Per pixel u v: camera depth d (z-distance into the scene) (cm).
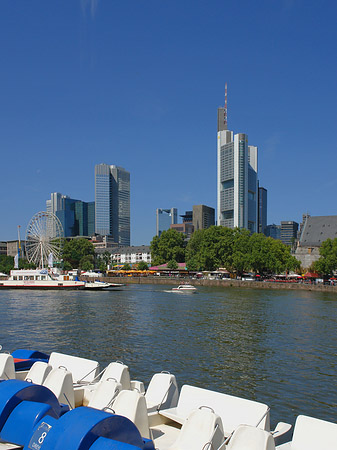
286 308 6212
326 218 18438
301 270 16862
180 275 16788
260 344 3388
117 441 838
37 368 1571
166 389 1467
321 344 3416
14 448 970
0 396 1068
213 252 15538
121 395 1159
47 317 4991
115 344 3303
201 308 6091
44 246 12531
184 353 2997
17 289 11106
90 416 898
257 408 1263
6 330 3988
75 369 1773
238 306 6444
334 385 2291
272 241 14162
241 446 980
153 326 4275
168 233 18425
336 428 1104
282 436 1266
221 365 2675
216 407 1338
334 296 9106
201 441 1042
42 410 1011
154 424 1349
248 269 14288
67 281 10938
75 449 827
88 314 5306
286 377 2434
